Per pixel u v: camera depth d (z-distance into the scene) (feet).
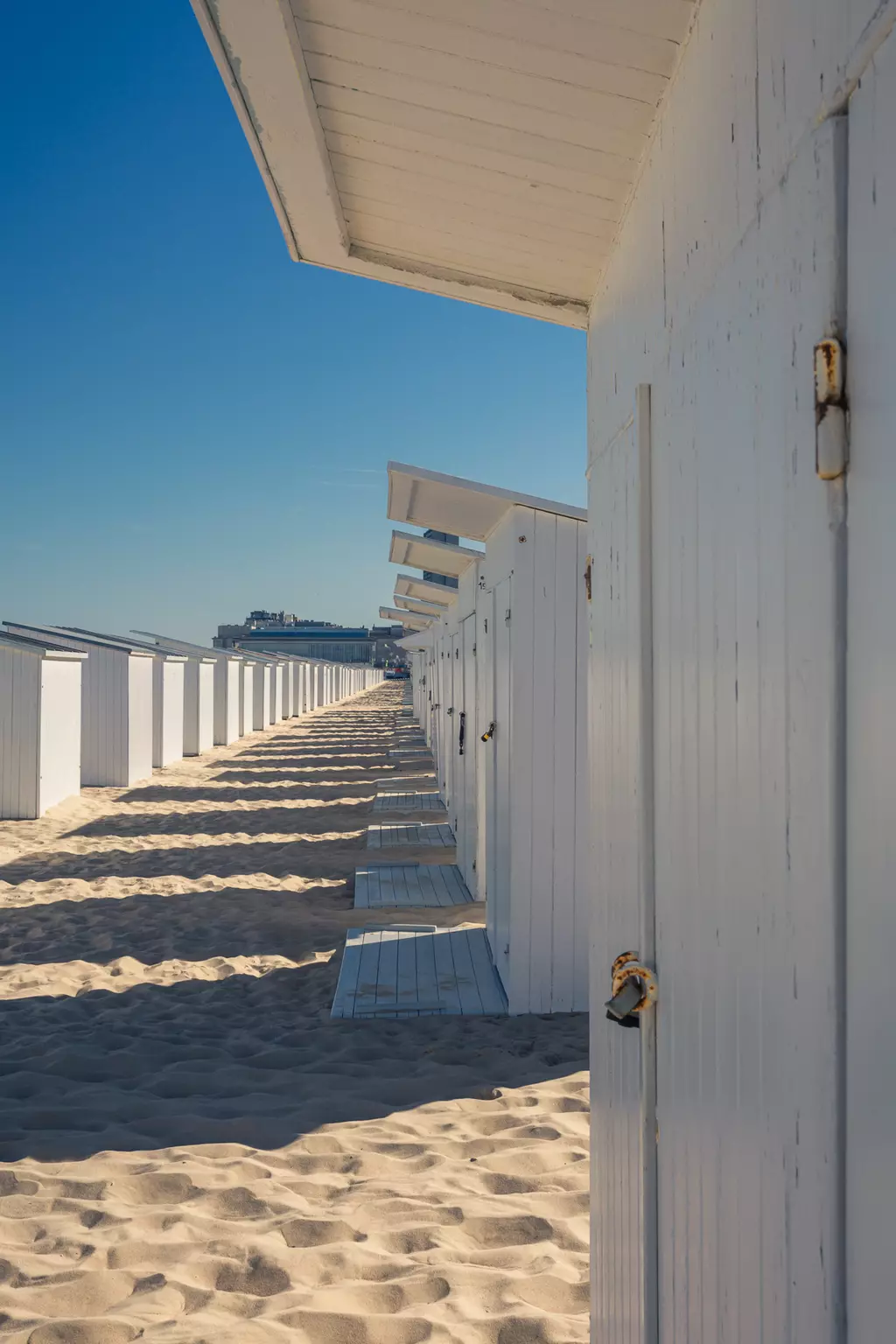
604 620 6.80
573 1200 11.21
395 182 6.39
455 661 35.94
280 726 108.27
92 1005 18.66
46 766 44.80
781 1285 3.16
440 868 31.30
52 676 45.50
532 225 6.65
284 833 39.93
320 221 7.04
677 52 4.56
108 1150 12.53
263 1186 11.62
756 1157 3.42
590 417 7.62
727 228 3.81
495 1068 15.44
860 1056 2.59
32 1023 17.62
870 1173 2.52
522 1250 10.23
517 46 4.70
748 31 3.55
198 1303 9.29
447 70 5.00
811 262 2.91
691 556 4.36
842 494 2.71
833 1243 2.74
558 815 18.42
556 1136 12.94
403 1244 10.36
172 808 47.34
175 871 32.17
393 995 18.84
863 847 2.57
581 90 5.01
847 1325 2.68
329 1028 17.30
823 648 2.80
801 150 3.00
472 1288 9.48
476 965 20.70
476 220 6.74
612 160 5.63
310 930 24.35
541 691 18.39
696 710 4.27
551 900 18.38
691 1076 4.33
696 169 4.30
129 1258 10.08
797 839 3.02
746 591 3.55
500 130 5.54
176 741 69.92
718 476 3.93
